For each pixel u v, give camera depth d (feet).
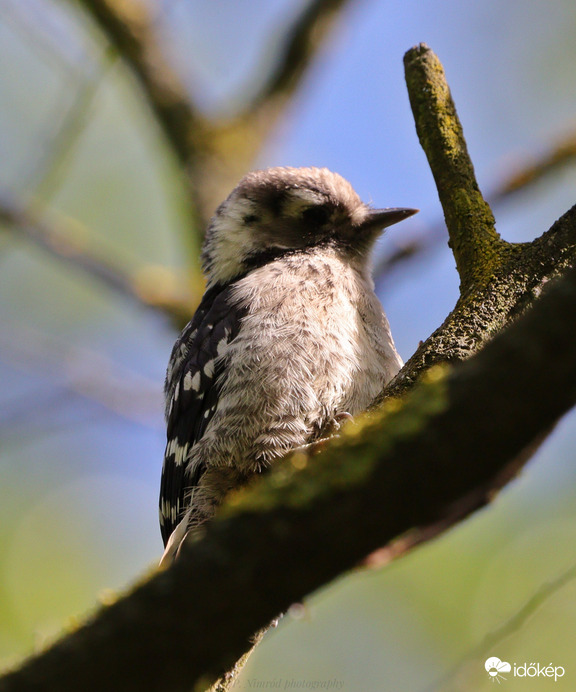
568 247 18.43
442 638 31.83
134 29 40.60
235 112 42.16
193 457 26.58
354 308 26.99
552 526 32.07
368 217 31.94
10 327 37.93
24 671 11.55
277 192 31.86
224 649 11.80
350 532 11.49
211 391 26.94
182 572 11.73
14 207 37.73
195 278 38.24
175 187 41.93
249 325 26.27
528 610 20.74
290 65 42.60
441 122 21.42
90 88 37.04
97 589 37.63
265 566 11.62
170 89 40.98
